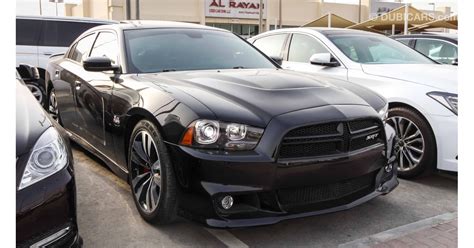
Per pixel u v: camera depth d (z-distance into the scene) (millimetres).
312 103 3078
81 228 3248
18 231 2135
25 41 9062
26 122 2500
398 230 3283
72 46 5504
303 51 6016
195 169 2783
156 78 3594
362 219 3514
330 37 5770
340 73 5258
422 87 4383
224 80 3449
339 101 3203
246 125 2809
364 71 5031
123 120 3518
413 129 4418
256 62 4426
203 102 2961
